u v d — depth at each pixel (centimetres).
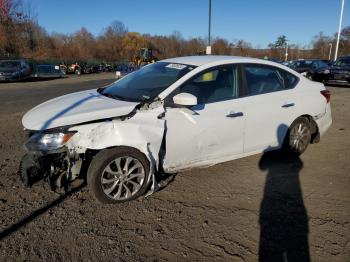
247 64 462
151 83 422
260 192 415
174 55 6069
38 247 300
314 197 405
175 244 310
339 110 970
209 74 424
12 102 1113
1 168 466
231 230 333
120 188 374
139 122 368
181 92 398
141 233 325
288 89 498
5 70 2084
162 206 376
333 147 599
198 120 403
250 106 448
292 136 511
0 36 4044
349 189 428
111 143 354
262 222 348
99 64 4434
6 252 292
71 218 346
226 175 463
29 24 4528
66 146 353
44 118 365
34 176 404
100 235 320
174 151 396
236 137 441
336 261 290
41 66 2595
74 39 6159
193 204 382
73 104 399
